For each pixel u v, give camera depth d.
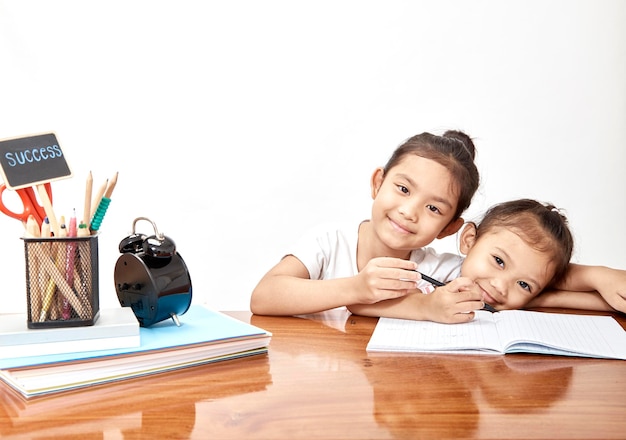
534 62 2.37
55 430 0.69
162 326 0.99
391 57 2.42
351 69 2.43
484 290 1.39
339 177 2.47
